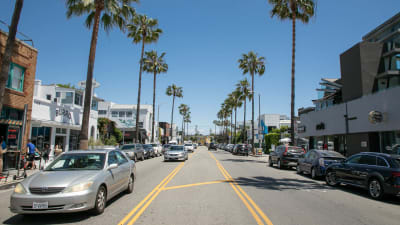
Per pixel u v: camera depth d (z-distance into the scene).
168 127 94.56
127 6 18.56
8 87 15.80
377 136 18.55
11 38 11.27
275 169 19.75
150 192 9.82
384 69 21.08
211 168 18.91
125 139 53.66
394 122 16.16
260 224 6.08
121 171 8.59
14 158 16.08
